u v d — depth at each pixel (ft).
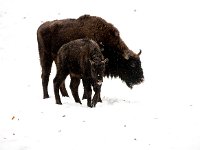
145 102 112.06
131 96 126.93
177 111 100.89
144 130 87.40
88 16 119.75
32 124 92.32
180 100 116.47
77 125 90.07
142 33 187.11
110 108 102.37
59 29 121.19
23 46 182.70
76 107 102.53
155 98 121.70
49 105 105.19
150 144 80.89
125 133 85.76
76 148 79.51
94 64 100.42
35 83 147.64
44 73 122.31
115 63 119.65
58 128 89.04
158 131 86.99
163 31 187.83
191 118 95.20
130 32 188.14
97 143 81.25
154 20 197.36
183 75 148.97
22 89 140.15
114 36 117.80
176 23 193.57
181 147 79.56
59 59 109.29
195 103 111.14
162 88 136.46
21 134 87.56
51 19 202.80
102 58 103.76
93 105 103.60
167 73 151.94
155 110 101.50
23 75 156.35
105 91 135.23
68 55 107.86
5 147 82.33
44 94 120.78
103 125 89.92
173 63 160.56
